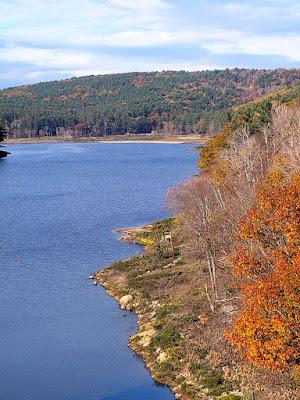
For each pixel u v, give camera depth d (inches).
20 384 1402.6
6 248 2689.5
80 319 1807.3
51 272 2305.6
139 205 3794.3
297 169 1533.0
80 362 1509.6
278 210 1106.1
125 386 1378.0
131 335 1676.9
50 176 5674.2
